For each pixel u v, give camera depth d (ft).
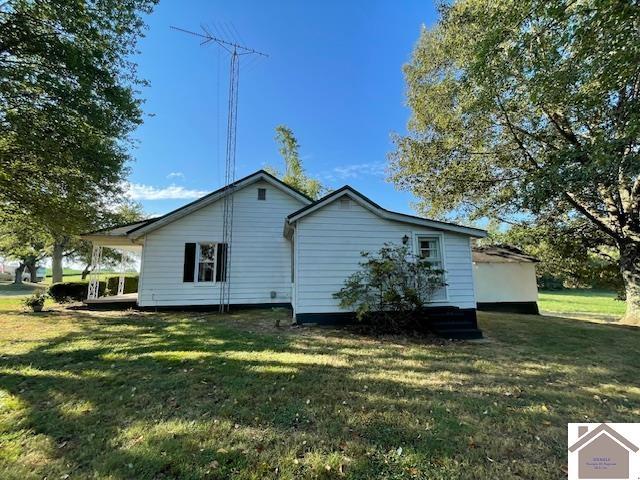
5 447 8.84
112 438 9.32
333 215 29.68
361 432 9.93
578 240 45.27
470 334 26.21
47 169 32.86
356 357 18.63
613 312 54.65
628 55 17.28
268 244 40.57
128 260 87.92
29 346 19.15
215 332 24.14
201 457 8.45
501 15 22.11
